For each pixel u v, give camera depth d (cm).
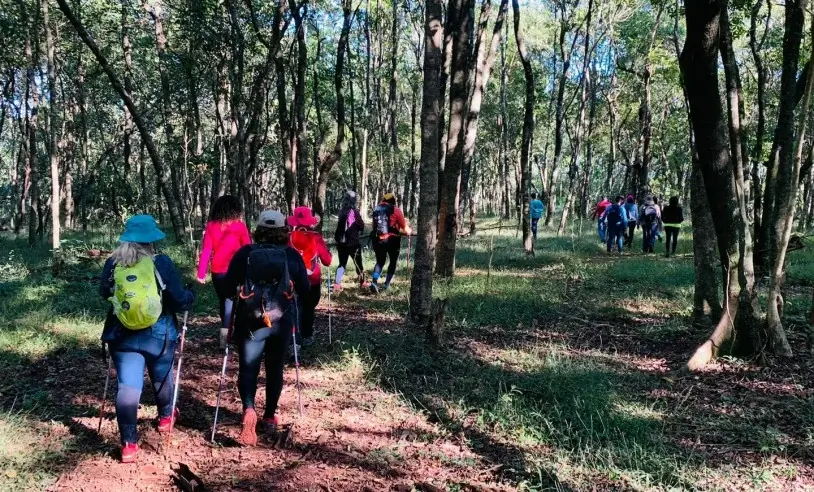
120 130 3148
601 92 3538
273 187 5328
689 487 412
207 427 494
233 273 464
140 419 501
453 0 1198
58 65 2359
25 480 388
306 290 479
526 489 404
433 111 834
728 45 708
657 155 4188
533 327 876
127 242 420
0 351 683
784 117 750
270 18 1697
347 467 426
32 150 1970
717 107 647
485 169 5844
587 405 538
